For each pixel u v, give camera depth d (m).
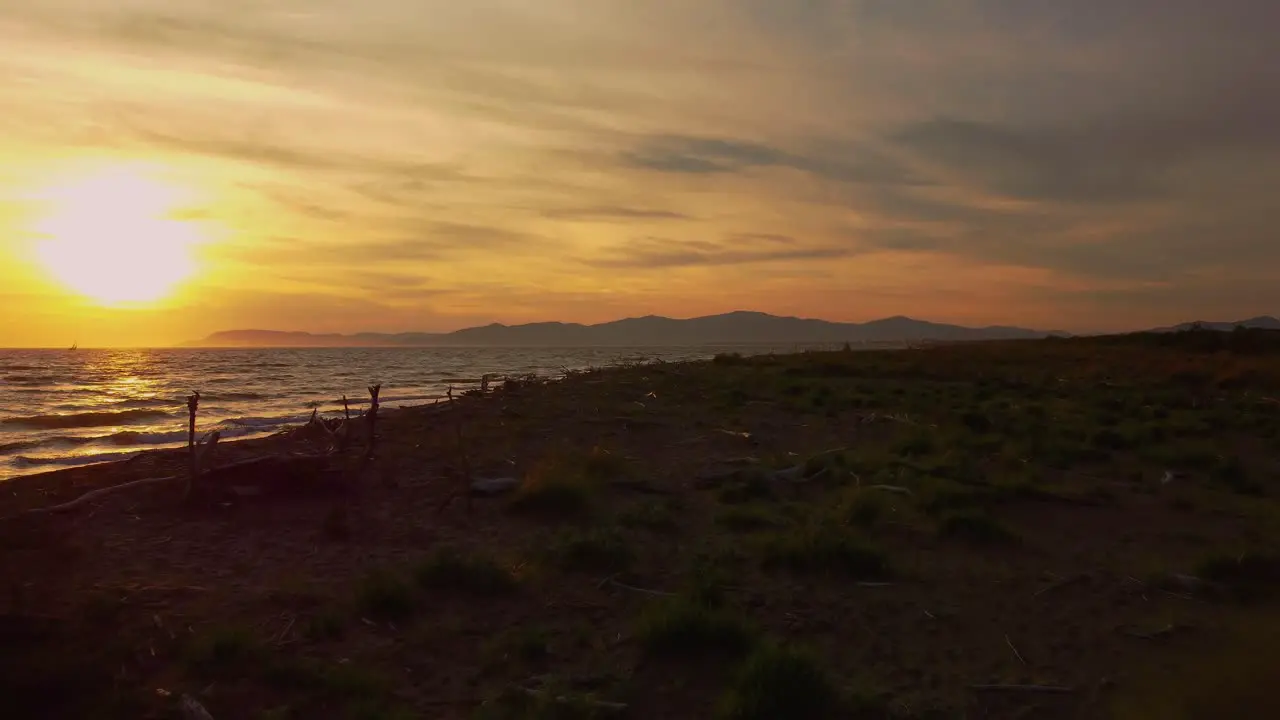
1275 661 5.71
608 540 8.24
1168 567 8.06
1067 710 5.18
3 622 5.69
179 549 8.34
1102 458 13.57
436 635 6.16
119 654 5.47
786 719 4.88
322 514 9.85
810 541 8.07
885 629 6.47
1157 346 43.91
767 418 18.25
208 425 23.64
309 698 5.07
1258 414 19.77
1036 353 39.34
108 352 179.88
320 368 73.88
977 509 9.72
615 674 5.55
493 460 12.95
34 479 11.73
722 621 6.01
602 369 31.25
